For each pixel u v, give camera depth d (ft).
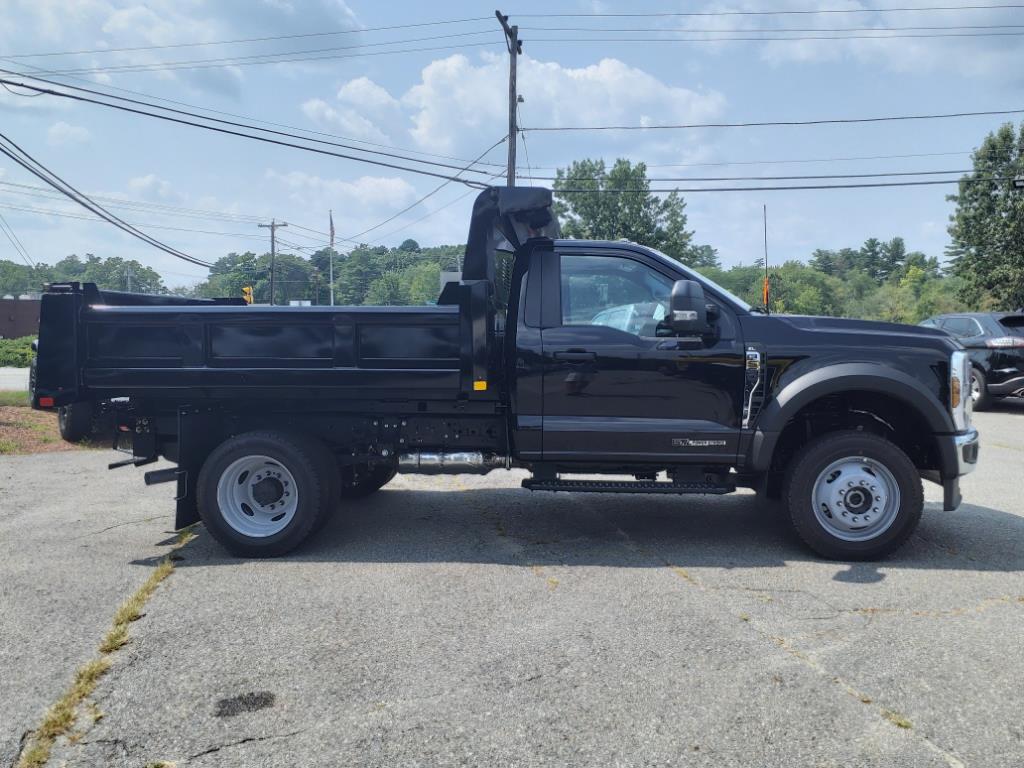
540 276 16.71
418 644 11.51
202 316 16.47
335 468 17.03
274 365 16.44
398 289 399.44
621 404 16.25
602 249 16.75
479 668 10.68
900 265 579.07
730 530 18.58
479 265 16.78
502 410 17.39
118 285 573.33
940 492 23.09
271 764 8.31
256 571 15.21
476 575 14.94
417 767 8.25
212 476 16.08
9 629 12.07
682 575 14.98
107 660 10.88
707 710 9.50
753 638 11.76
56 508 20.86
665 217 197.98
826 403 17.16
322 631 12.00
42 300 16.46
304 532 16.11
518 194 16.61
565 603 13.33
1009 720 9.25
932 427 15.76
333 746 8.67
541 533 18.29
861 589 14.12
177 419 17.54
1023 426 37.58
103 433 17.76
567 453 16.38
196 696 9.83
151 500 21.89
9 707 9.58
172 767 8.25
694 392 16.12
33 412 41.57
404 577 14.80
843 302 419.13
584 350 16.24
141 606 13.10
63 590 13.96
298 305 16.69
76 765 8.29
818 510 15.94
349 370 16.33
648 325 16.49
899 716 9.34
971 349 43.37
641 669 10.64
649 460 16.26
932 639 11.72
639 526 18.99
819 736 8.88
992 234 122.52
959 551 16.66
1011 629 12.12
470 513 20.43
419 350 16.26
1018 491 23.16
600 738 8.84
